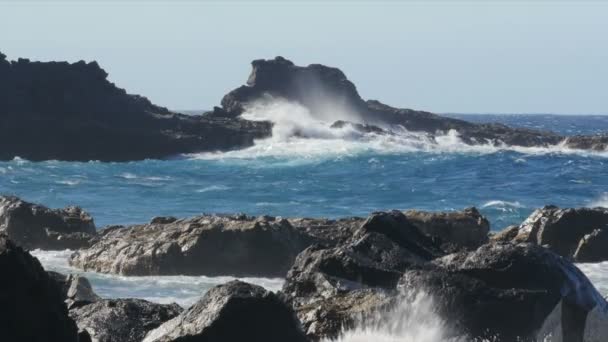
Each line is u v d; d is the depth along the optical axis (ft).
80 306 155.12
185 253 258.16
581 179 583.17
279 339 130.82
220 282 244.22
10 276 107.34
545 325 156.15
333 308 158.71
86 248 291.17
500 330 155.02
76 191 523.29
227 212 433.07
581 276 164.04
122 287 235.20
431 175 626.64
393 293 160.66
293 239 267.80
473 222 292.61
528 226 292.20
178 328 131.03
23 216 304.91
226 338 129.29
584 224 288.71
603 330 160.86
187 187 547.90
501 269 159.94
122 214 420.77
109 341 139.33
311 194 510.99
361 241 176.35
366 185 557.33
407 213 296.92
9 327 106.42
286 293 171.32
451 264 163.02
